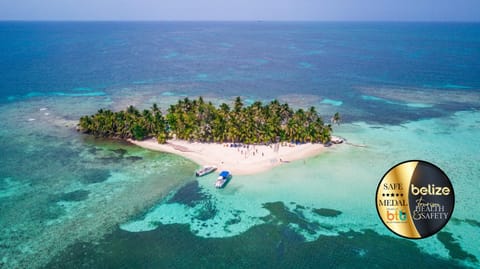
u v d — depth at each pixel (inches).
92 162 2751.0
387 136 3383.4
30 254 1738.4
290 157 2842.0
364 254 1766.7
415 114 4099.4
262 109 3223.4
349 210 2130.9
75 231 1911.9
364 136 3376.0
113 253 1759.4
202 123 3107.8
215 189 2358.5
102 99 4638.3
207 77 6141.7
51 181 2444.6
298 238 1882.4
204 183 2438.5
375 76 6200.8
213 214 2085.4
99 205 2158.0
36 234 1878.7
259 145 3038.9
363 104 4522.6
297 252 1782.7
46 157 2832.2
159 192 2319.1
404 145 3154.5
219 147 2989.7
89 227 1947.6
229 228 1958.7
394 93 5054.1
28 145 3073.3
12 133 3353.8
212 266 1692.9
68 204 2164.1
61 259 1712.6
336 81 5856.3
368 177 2541.8
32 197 2233.0
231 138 3009.4
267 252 1781.5
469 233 1902.1
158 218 2041.1
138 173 2578.7
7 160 2765.7
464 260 1713.8
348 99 4768.7
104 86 5344.5
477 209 2126.0
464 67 6894.7
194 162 2755.9
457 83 5610.2
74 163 2731.3
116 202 2194.9
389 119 3919.8
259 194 2301.9
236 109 3238.2
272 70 6845.5
